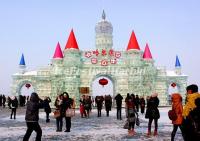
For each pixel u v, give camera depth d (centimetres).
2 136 1748
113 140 1572
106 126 2380
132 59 6094
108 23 8212
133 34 6259
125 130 2078
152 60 6506
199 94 1007
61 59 6231
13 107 3191
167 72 7662
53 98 6141
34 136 1738
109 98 3594
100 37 8194
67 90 6000
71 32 6253
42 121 2880
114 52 6147
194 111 870
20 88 7262
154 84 6594
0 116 3638
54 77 6169
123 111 4678
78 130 2084
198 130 848
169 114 1431
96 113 4200
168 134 1827
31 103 1338
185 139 902
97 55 6150
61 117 2005
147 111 1777
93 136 1745
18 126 2388
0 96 6425
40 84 6731
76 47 6112
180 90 7250
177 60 7650
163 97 6938
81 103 3459
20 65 7406
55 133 1902
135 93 6047
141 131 2002
